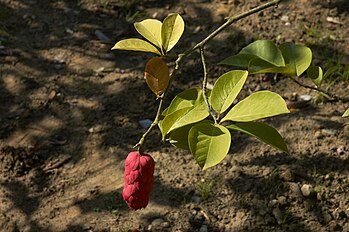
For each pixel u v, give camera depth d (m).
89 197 3.70
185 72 4.50
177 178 3.74
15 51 4.77
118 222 3.53
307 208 3.52
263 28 4.80
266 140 1.60
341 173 3.67
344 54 4.51
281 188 3.61
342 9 4.91
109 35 4.93
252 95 1.60
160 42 1.94
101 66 4.65
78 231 3.50
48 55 4.75
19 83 4.50
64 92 4.43
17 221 3.60
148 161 1.76
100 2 5.21
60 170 3.91
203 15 5.00
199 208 3.56
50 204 3.70
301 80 4.39
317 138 3.89
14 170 3.91
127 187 1.78
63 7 5.20
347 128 3.93
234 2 5.07
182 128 1.72
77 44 4.85
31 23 5.05
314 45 4.61
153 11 5.09
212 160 1.52
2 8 5.17
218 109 1.66
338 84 4.29
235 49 4.65
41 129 4.17
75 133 4.14
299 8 4.96
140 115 4.24
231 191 3.63
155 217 3.53
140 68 4.60
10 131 4.15
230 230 3.45
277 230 3.43
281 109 1.55
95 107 4.31
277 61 2.08
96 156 3.98
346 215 3.47
